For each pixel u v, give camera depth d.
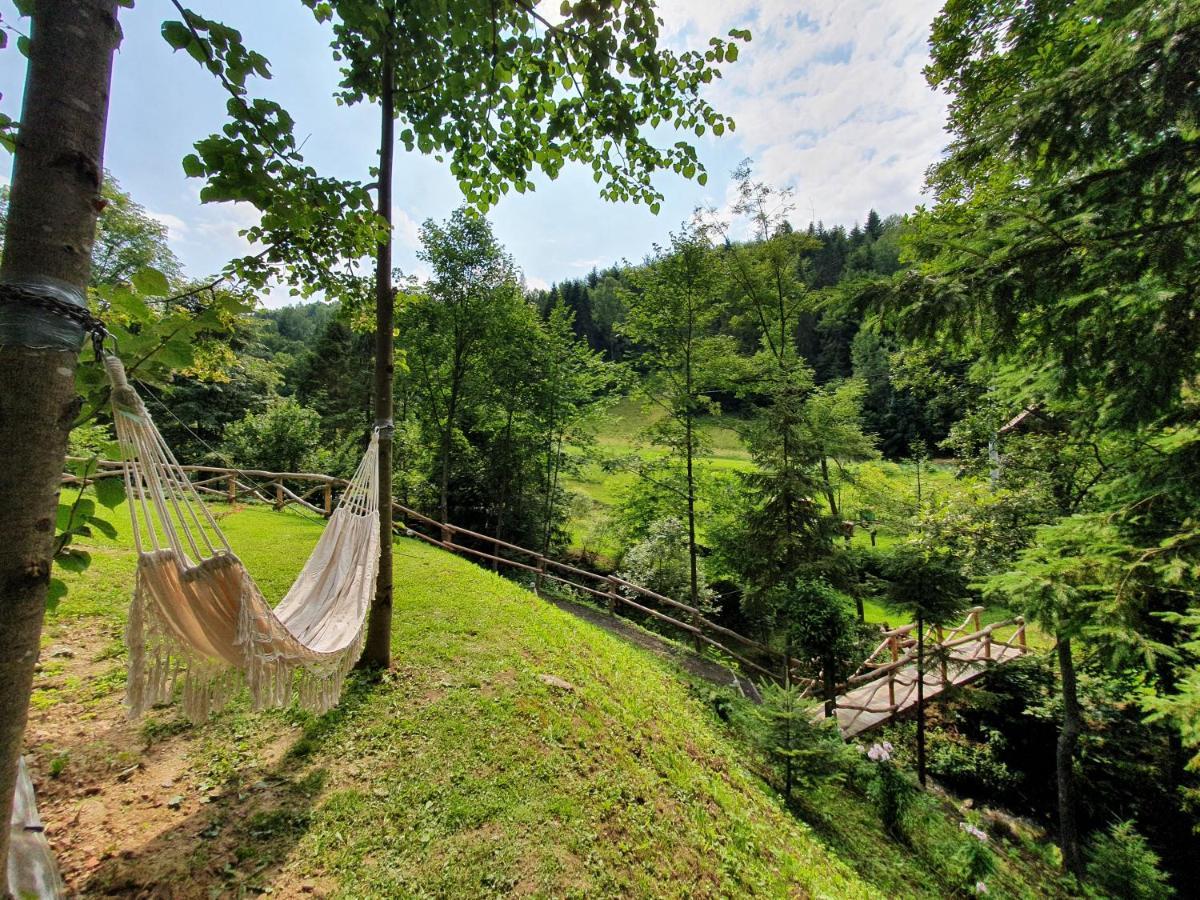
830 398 12.41
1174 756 7.45
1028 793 8.31
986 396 8.48
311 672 2.76
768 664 11.49
